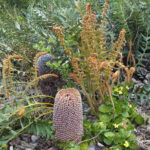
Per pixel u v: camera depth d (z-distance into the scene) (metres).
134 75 0.76
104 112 0.54
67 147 0.47
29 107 0.53
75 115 0.46
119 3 0.66
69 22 0.63
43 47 0.59
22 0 1.07
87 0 0.76
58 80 0.61
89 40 0.50
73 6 0.76
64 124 0.46
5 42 0.74
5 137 0.46
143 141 0.52
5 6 0.94
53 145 0.51
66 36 0.63
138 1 0.73
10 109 0.47
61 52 0.58
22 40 0.73
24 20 0.77
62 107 0.46
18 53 0.73
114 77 0.48
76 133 0.47
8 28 0.74
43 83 0.60
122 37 0.50
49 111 0.54
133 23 0.74
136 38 0.74
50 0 0.85
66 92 0.47
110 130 0.52
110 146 0.50
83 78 0.53
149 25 0.71
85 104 0.64
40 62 0.60
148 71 0.76
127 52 0.72
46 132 0.50
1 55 0.74
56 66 0.55
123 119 0.54
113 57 0.53
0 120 0.45
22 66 0.76
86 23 0.48
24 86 0.72
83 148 0.49
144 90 0.59
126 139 0.49
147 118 0.56
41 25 0.74
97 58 0.52
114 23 0.75
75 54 0.56
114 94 0.59
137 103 0.64
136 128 0.56
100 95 0.56
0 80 0.59
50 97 0.60
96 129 0.51
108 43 0.69
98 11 0.77
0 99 0.53
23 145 0.50
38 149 0.50
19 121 0.52
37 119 0.52
